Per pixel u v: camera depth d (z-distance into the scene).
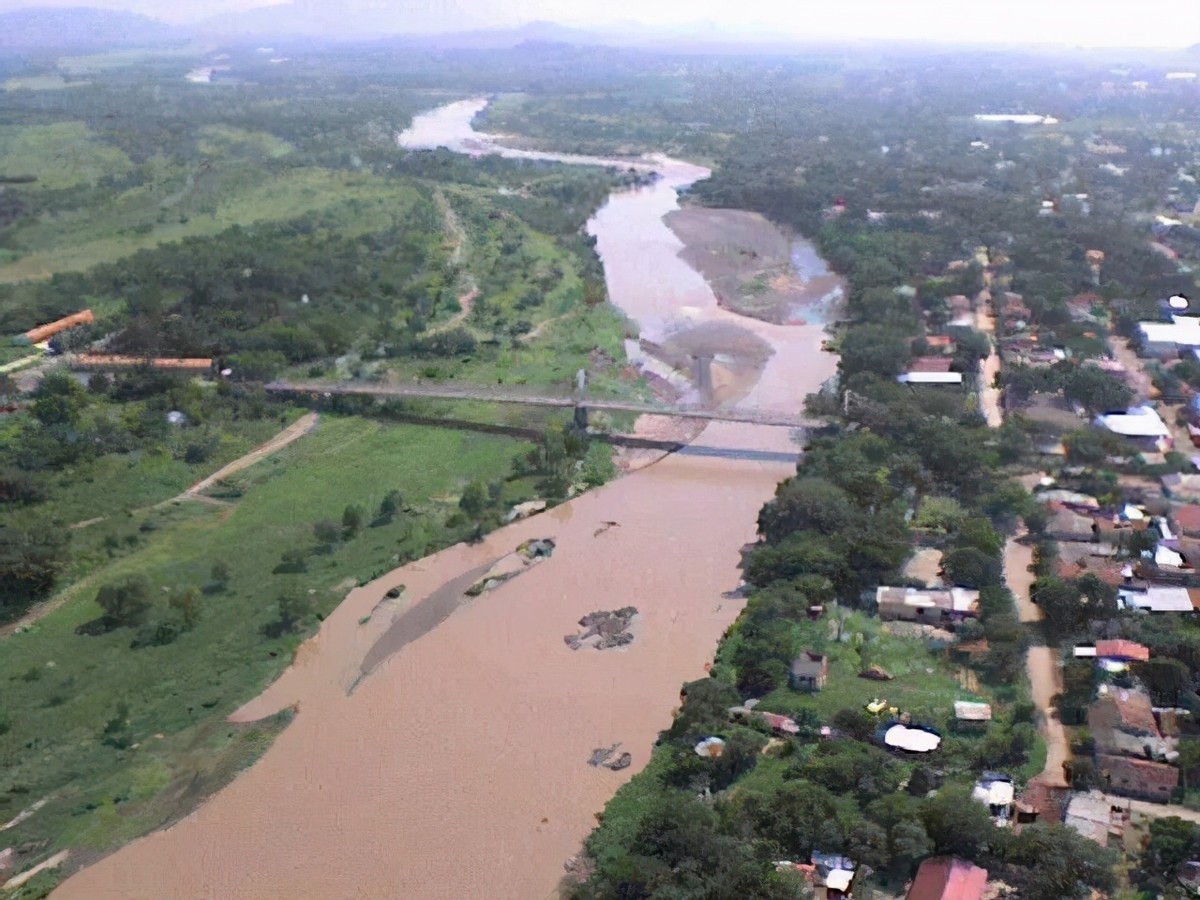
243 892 76.31
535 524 128.50
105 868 78.19
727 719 89.00
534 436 150.38
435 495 134.12
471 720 93.75
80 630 104.12
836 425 143.62
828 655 97.12
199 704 94.81
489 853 79.44
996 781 79.75
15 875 76.88
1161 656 91.62
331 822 82.56
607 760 88.62
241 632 104.69
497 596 113.12
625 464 145.25
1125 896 68.88
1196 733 84.81
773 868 71.38
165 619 105.75
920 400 144.62
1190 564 107.06
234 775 87.19
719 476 141.62
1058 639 98.06
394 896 75.88
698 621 108.19
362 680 99.12
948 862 71.12
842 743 84.50
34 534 114.44
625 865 71.94
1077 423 136.38
